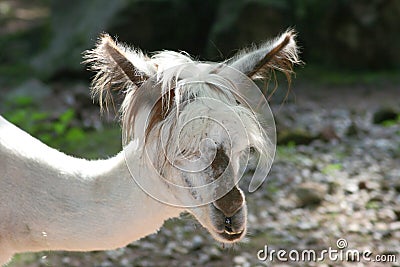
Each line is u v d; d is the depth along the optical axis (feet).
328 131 82.28
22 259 52.01
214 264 51.08
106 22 120.57
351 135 84.28
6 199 31.35
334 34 122.21
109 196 30.66
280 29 119.85
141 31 120.57
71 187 31.14
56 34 131.23
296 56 32.07
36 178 31.40
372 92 110.22
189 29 122.83
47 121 90.53
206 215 28.91
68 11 132.87
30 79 123.85
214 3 123.65
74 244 31.32
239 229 28.76
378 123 90.53
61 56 123.95
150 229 30.89
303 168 71.05
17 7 180.24
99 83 30.91
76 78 122.42
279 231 55.98
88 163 32.09
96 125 92.07
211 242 54.75
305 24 122.01
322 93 108.88
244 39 118.93
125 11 119.96
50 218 31.07
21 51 140.26
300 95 107.34
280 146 79.51
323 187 64.23
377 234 54.03
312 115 95.71
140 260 52.06
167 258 52.39
